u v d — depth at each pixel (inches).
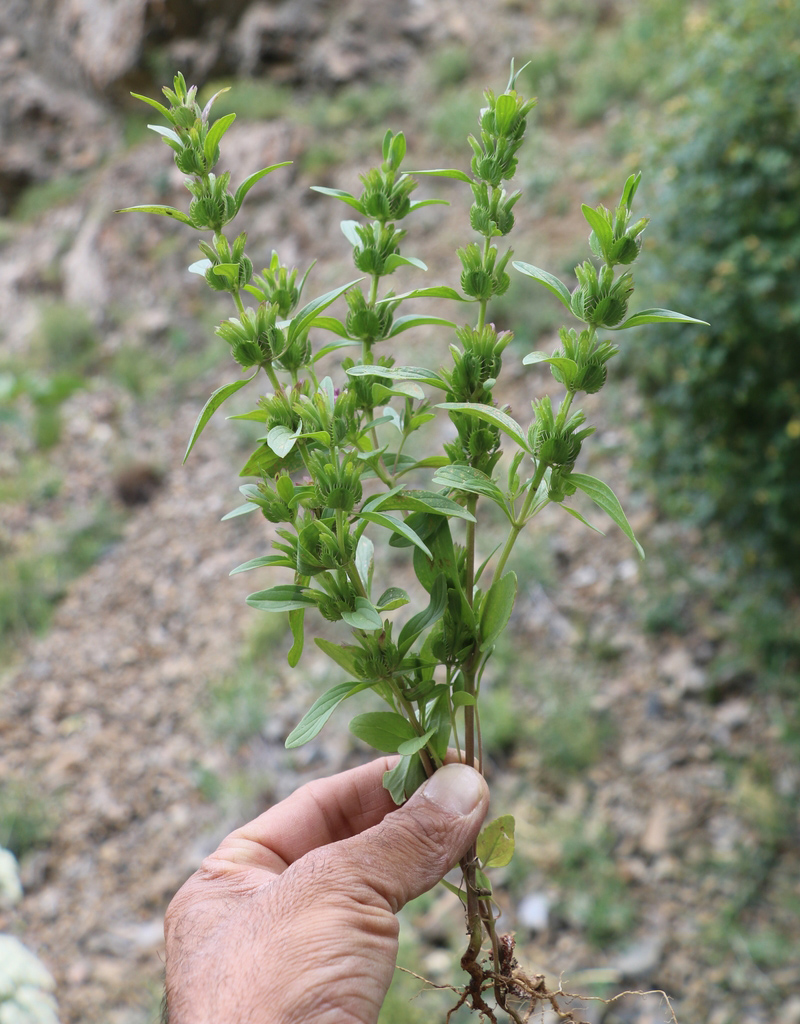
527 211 231.3
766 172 133.5
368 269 40.0
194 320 273.9
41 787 161.0
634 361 158.4
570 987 108.0
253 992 37.9
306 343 38.7
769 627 136.6
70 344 280.1
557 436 34.9
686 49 178.4
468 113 265.6
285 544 37.7
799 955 107.8
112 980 127.7
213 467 223.0
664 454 155.2
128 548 211.6
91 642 190.5
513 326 203.6
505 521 166.7
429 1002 106.4
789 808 121.1
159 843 146.0
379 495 35.0
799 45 140.2
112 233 295.1
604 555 157.6
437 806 42.4
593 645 145.6
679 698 136.5
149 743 163.3
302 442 35.2
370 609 34.9
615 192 180.5
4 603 200.5
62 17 363.3
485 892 46.2
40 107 366.9
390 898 40.8
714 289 135.6
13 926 138.6
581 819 125.6
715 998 105.7
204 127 36.0
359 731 41.0
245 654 169.0
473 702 39.6
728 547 145.9
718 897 114.8
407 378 37.4
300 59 314.0
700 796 125.3
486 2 312.8
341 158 280.1
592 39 283.1
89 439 246.4
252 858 51.9
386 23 315.9
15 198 359.9
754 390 140.0
